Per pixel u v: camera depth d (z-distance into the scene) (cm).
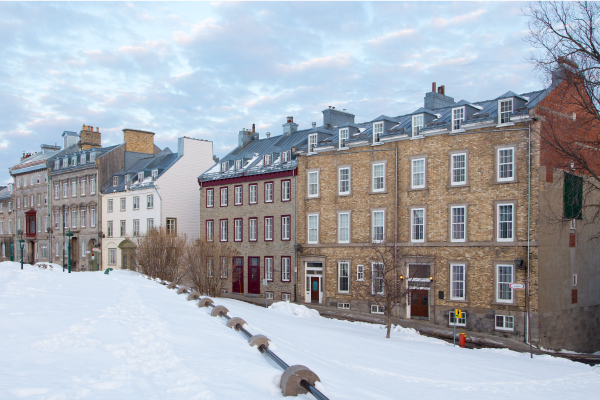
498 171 3131
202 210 5138
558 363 2341
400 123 3834
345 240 3900
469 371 1880
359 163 3838
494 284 3100
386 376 1582
